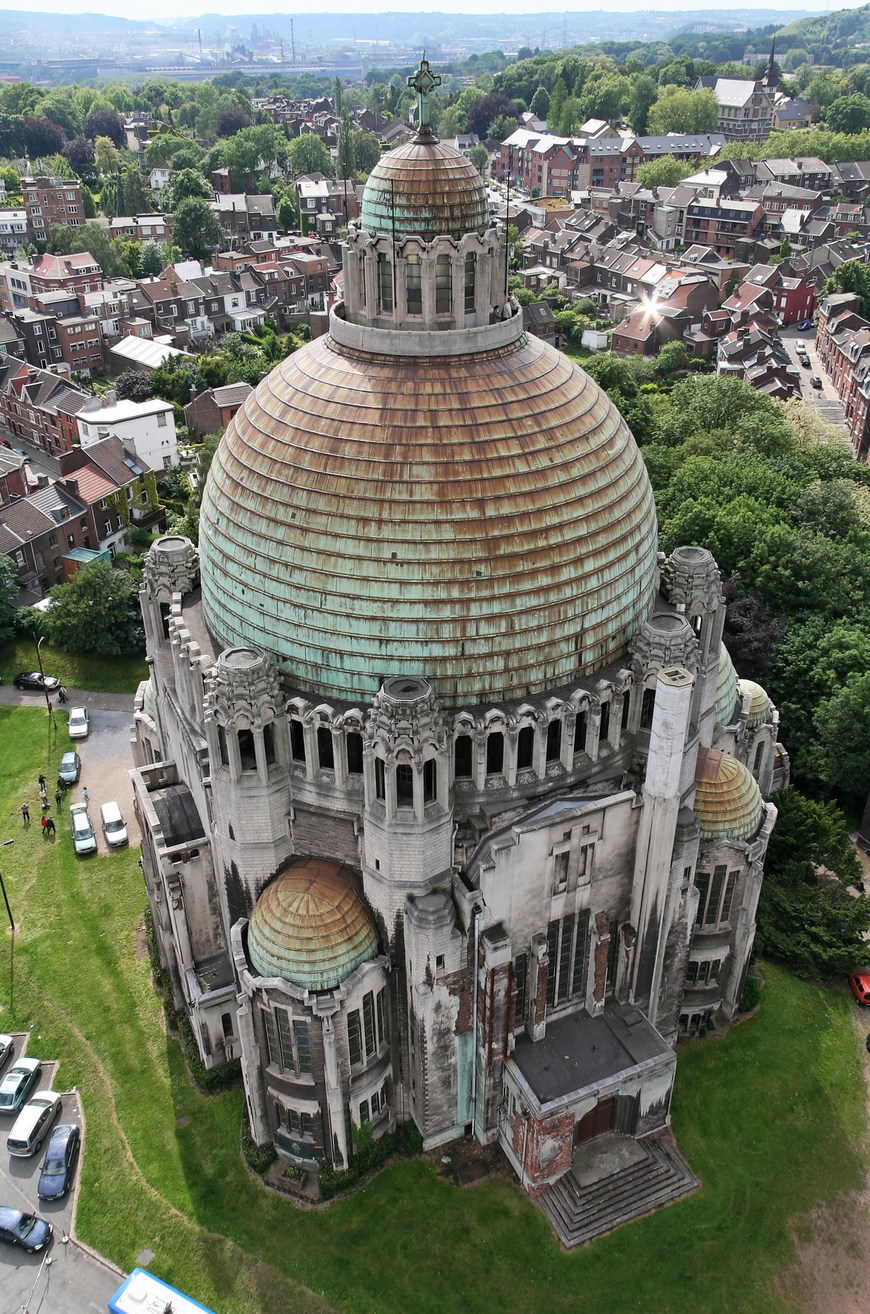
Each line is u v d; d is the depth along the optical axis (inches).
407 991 2354.8
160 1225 2418.8
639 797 2321.6
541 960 2337.6
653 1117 2500.0
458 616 2107.5
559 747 2293.3
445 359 2281.0
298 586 2158.0
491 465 2140.7
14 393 6983.3
